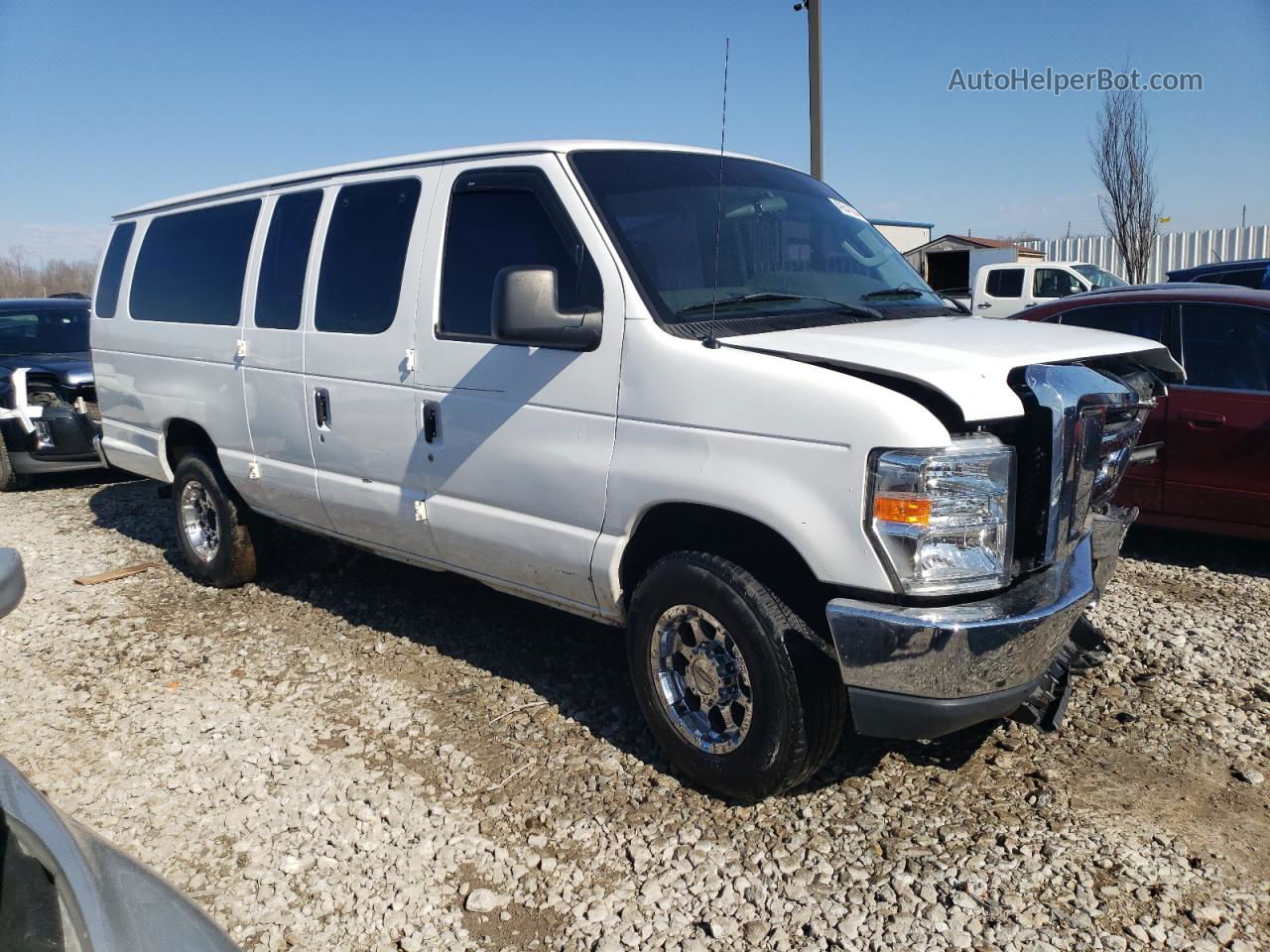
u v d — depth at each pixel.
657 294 3.44
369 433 4.45
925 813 3.34
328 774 3.71
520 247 3.83
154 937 1.57
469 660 4.70
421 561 4.55
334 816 3.44
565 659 4.67
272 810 3.50
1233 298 5.89
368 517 4.58
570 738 3.92
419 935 2.85
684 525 3.52
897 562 2.85
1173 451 5.88
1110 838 3.18
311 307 4.75
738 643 3.21
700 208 3.86
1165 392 4.16
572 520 3.64
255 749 3.92
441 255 4.12
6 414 8.91
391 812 3.45
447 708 4.22
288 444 4.96
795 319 3.54
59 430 8.80
